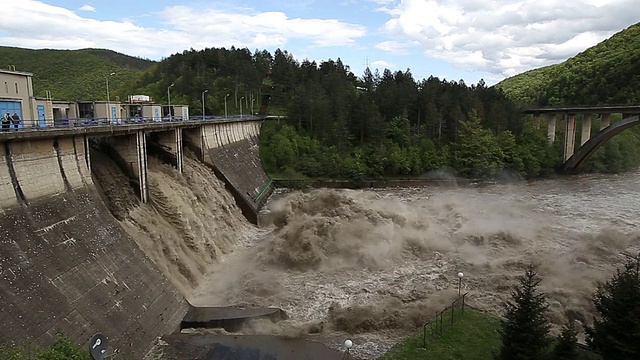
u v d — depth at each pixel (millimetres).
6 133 24188
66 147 29969
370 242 46375
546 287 37094
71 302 23609
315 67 148750
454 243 48469
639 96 115125
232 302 34188
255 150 86312
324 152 95438
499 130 102812
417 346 26984
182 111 63906
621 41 181875
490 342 27406
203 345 27094
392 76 138875
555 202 70812
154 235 35500
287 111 113938
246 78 126375
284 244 44656
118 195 35812
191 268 37188
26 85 32281
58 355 17891
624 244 47562
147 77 142125
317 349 27828
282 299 34969
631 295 21719
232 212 54062
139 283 28844
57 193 28031
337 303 34531
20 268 22516
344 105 104938
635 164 107125
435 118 102500
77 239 27000
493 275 39844
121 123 41562
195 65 139250
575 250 45938
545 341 22125
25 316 21031
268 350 27297
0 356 16812
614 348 21797
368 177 90562
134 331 25875
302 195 68812
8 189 24531
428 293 36406
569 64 191750
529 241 49156
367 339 29438
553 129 105250
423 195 79000
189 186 48156
